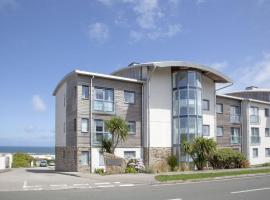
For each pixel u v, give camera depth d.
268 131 46.47
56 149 34.47
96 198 12.76
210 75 36.00
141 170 26.19
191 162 31.67
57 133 34.41
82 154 28.39
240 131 42.41
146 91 32.31
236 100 42.44
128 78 32.25
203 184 18.25
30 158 60.91
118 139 27.81
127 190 15.36
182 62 32.19
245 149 42.28
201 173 23.59
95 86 29.59
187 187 16.70
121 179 20.16
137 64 32.34
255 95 47.88
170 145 33.06
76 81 28.83
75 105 28.88
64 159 31.47
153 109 32.31
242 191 15.10
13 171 33.00
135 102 32.12
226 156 31.48
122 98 31.22
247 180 20.56
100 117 29.56
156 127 32.31
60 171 31.05
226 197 13.26
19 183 18.14
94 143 28.98
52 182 18.70
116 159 25.36
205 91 36.38
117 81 31.05
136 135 31.72
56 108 35.34
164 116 32.94
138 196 13.37
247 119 42.50
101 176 22.20
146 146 31.72
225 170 27.17
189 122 32.59
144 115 32.25
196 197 13.20
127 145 30.88
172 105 33.66
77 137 28.22
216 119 39.09
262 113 45.59
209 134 36.25
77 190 15.30
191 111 32.88
